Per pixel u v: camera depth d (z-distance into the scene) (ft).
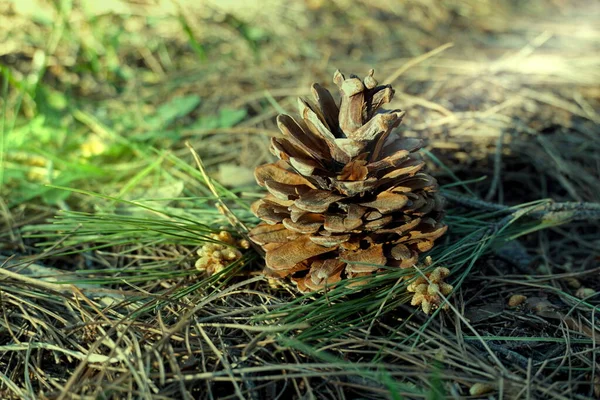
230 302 0.85
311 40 1.58
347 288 0.79
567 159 1.15
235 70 1.42
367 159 0.81
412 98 1.22
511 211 0.95
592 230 1.06
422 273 0.78
